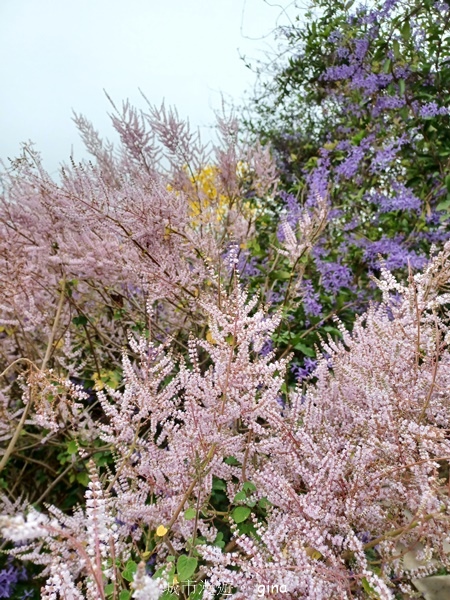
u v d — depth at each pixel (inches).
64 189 78.0
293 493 49.4
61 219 83.5
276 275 106.3
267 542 44.4
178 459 54.0
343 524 49.0
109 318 108.7
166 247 81.8
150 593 27.1
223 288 80.2
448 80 113.8
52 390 63.6
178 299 84.3
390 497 53.9
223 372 53.8
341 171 126.6
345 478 56.5
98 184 80.1
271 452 59.1
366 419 58.6
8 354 99.0
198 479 50.5
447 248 59.9
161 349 63.6
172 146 85.5
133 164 87.4
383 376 58.9
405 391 58.2
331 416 68.5
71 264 80.3
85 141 90.6
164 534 48.9
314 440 62.3
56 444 87.9
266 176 99.8
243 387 54.9
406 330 58.2
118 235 79.0
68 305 98.0
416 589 61.5
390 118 133.3
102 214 76.0
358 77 125.0
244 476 59.7
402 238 123.0
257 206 113.8
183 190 91.0
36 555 47.3
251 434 61.3
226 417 52.7
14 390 99.3
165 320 100.1
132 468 58.1
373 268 123.3
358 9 124.3
